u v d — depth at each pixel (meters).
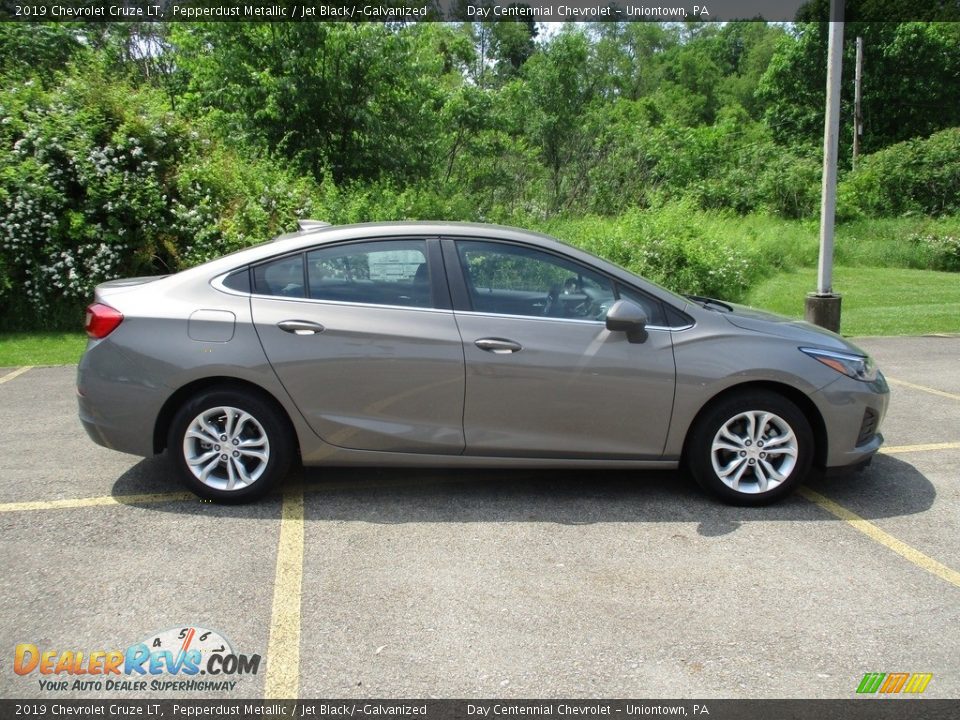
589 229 15.21
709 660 2.98
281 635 3.13
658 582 3.58
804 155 37.53
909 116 41.28
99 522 4.20
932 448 5.67
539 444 4.35
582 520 4.28
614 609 3.34
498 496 4.62
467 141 19.86
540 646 3.07
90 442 5.64
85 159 10.24
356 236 4.41
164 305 4.29
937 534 4.13
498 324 4.30
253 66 15.52
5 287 10.14
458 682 2.85
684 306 4.46
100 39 22.56
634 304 4.23
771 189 25.41
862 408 4.43
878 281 16.67
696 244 14.38
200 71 15.97
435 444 4.33
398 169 16.58
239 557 3.80
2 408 6.64
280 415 4.34
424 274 4.37
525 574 3.65
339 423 4.28
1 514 4.31
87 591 3.46
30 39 18.64
